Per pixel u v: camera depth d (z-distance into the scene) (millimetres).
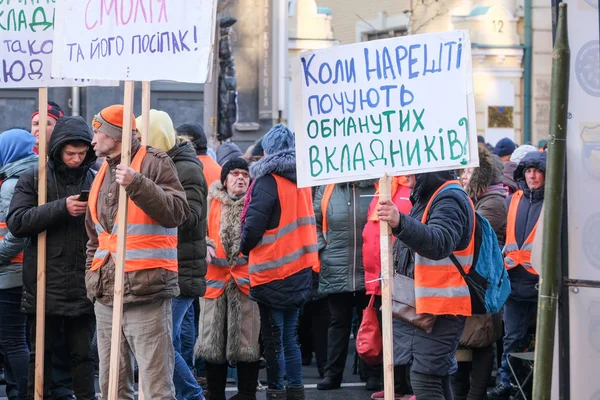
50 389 8430
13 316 8750
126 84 6969
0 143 8930
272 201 9000
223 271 9320
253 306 9328
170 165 7250
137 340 7211
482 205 10273
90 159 8328
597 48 5961
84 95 24422
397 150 6684
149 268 7125
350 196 10641
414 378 7211
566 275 5945
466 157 6512
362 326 8625
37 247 8094
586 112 5961
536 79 29859
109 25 7086
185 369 8727
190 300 8688
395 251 7617
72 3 7250
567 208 5949
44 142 7957
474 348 8867
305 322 12516
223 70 20797
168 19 6910
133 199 6824
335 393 10664
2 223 8578
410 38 6656
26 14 8000
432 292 7102
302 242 9203
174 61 6898
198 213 8477
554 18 5801
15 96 24312
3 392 10305
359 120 6801
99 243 7371
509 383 10164
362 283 10523
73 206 7828
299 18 29906
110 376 6848
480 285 7262
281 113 25156
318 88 6930
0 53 8047
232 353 9219
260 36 25031
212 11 6828
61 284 8047
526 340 10211
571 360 5945
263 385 11141
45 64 8000
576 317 5945
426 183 7191
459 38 6539
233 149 13602
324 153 6902
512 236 9961
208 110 19438
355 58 6816
